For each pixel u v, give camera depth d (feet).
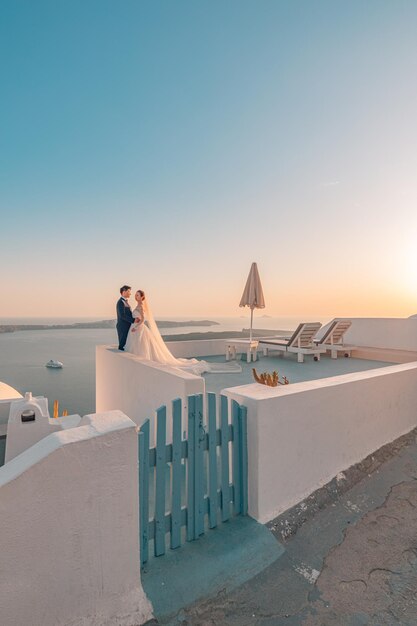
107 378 23.47
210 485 8.66
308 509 9.78
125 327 23.39
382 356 29.60
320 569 7.58
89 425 6.23
